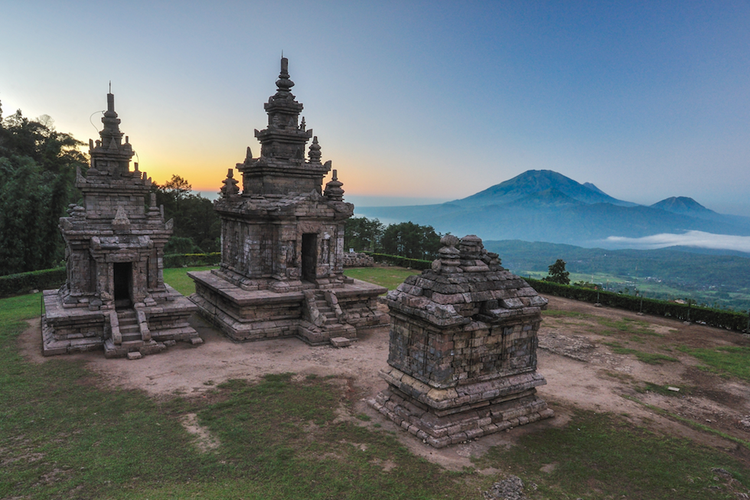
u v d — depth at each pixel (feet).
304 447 44.52
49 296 84.84
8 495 35.32
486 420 48.60
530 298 51.75
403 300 50.55
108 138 82.74
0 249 126.00
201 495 35.99
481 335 49.19
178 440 45.14
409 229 325.21
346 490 37.50
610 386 64.80
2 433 45.60
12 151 220.23
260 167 91.15
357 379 64.18
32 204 131.23
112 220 78.79
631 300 117.08
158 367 66.28
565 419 52.85
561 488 38.93
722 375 70.64
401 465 41.70
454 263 49.67
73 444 43.75
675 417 54.39
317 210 89.71
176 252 221.46
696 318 104.53
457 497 37.01
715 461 44.24
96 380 60.34
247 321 82.79
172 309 79.05
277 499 35.94
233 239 98.94
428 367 48.52
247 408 53.36
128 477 38.37
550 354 79.25
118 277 87.15
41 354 69.67
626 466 42.80
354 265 185.47
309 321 84.79
